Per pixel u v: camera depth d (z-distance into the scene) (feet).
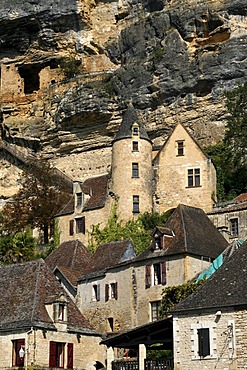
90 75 304.50
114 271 188.24
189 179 242.58
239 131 252.83
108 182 243.60
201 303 125.29
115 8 317.42
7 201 303.68
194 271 174.29
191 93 274.77
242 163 250.98
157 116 280.31
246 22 274.77
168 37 281.33
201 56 273.13
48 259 212.43
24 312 164.14
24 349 158.30
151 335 137.80
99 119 292.40
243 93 256.11
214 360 122.31
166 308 166.91
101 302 188.85
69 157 302.25
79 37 319.88
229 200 244.83
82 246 212.84
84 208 239.71
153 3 304.30
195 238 180.65
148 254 182.29
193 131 274.57
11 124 314.14
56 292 171.32
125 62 302.25
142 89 282.15
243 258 130.93
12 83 329.31
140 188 238.89
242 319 120.98
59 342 164.45
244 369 119.24
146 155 243.19
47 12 317.42
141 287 180.14
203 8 276.00
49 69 327.47
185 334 125.80
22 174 282.77
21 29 326.24
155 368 131.54
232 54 269.03
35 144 310.86
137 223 232.32
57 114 300.81
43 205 260.62
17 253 229.86
